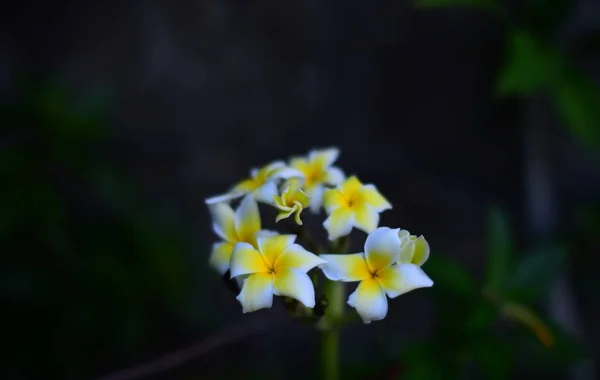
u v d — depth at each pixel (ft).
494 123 4.68
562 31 3.71
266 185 2.66
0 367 3.63
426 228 4.76
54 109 3.64
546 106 4.21
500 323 3.82
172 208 4.26
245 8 4.81
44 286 3.61
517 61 3.49
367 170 4.81
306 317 2.71
